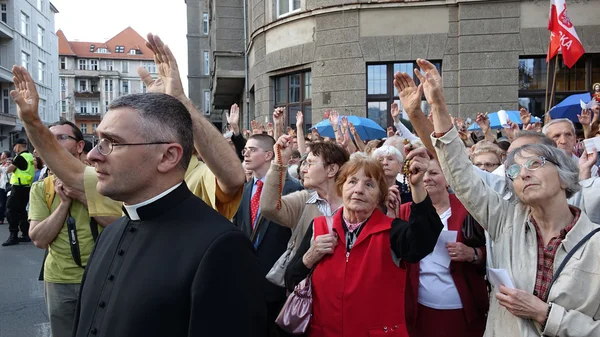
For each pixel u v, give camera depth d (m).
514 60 11.14
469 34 11.22
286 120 13.12
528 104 11.48
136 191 1.58
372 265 2.23
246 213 3.64
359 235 2.30
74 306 2.85
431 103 2.24
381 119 11.77
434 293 2.67
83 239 2.80
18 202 8.65
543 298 1.92
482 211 2.17
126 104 1.58
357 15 11.55
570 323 1.80
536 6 11.09
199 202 1.64
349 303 2.22
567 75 11.34
